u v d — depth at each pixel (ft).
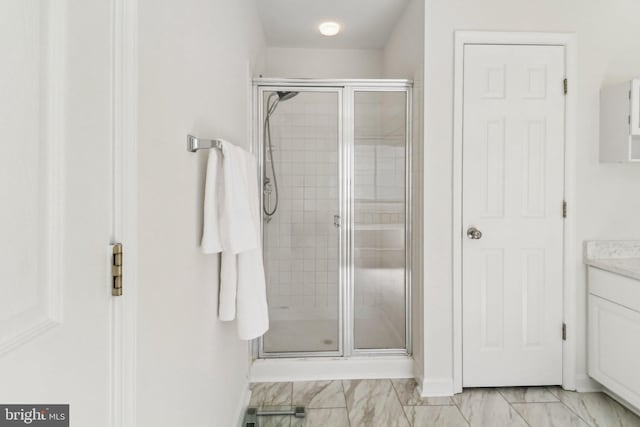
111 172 2.31
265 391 7.77
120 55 2.35
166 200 3.18
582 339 7.73
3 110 1.51
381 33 10.51
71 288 1.93
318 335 8.63
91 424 2.11
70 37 1.91
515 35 7.48
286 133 8.52
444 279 7.57
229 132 5.72
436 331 7.57
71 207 1.93
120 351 2.38
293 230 8.61
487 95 7.55
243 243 4.19
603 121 7.59
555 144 7.64
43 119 1.74
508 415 6.84
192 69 3.83
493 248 7.63
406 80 8.32
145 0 2.70
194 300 3.98
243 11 7.00
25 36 1.62
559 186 7.66
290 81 8.41
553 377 7.75
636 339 6.46
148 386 2.82
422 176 7.59
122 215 2.39
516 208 7.63
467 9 7.45
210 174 4.02
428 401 7.32
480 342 7.66
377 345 8.62
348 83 8.45
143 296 2.74
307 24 9.94
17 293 1.59
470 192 7.57
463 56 7.48
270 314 8.63
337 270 8.64
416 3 7.99
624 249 7.64
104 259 2.23
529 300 7.70
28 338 1.64
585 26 7.63
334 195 8.61
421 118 7.64
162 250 3.10
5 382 1.53
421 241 7.68
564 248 7.69
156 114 2.95
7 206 1.53
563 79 7.61
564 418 6.73
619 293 6.82
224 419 5.48
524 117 7.59
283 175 8.55
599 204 7.72
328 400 7.39
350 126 8.51
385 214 8.60
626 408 7.04
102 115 2.21
